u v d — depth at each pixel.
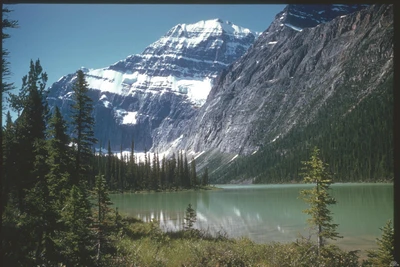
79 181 22.67
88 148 25.56
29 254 8.66
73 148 24.22
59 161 21.27
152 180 128.75
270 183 197.00
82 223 10.70
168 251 16.66
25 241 8.38
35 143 11.83
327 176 14.59
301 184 169.75
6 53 8.95
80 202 10.98
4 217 8.40
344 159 145.12
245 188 155.00
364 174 133.25
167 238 21.53
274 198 82.44
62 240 9.81
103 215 15.29
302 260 12.78
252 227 36.84
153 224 24.59
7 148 10.00
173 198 91.69
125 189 117.69
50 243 9.22
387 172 129.00
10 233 7.96
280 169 198.62
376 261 11.87
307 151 192.50
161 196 101.88
